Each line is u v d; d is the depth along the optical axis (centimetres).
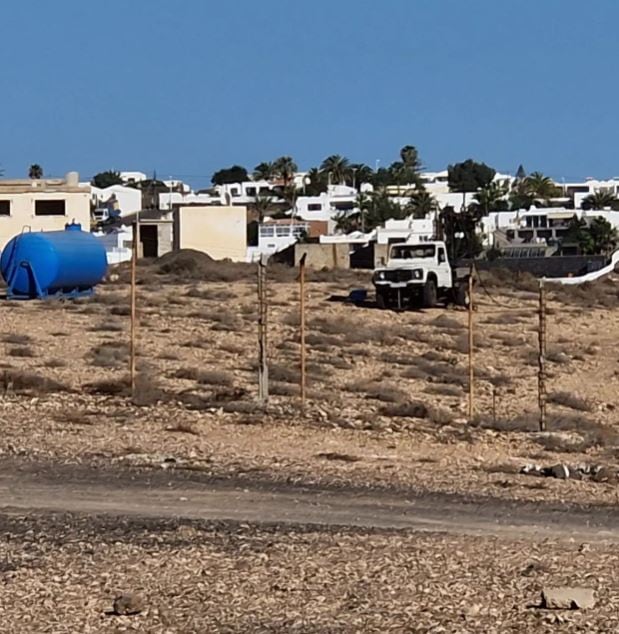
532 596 2397
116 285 11981
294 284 12756
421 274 11006
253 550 2888
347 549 2906
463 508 3688
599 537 3203
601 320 11550
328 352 8538
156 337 8588
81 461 4425
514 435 5616
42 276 10206
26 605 2366
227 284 12512
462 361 8612
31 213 17088
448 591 2447
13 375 6506
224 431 5297
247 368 7481
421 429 5634
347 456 4772
